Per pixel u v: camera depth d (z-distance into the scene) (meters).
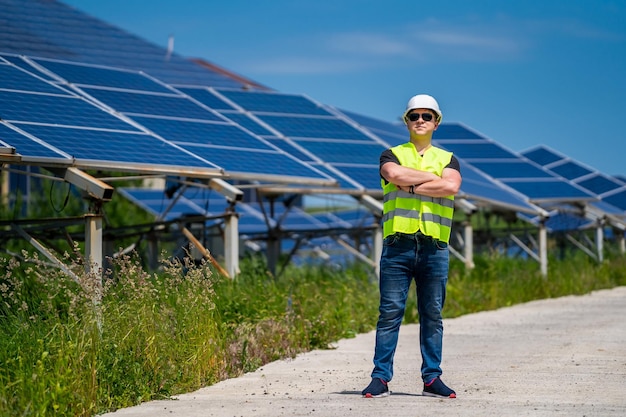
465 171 28.50
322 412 8.16
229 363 10.92
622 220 35.56
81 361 8.47
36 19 32.72
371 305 16.81
